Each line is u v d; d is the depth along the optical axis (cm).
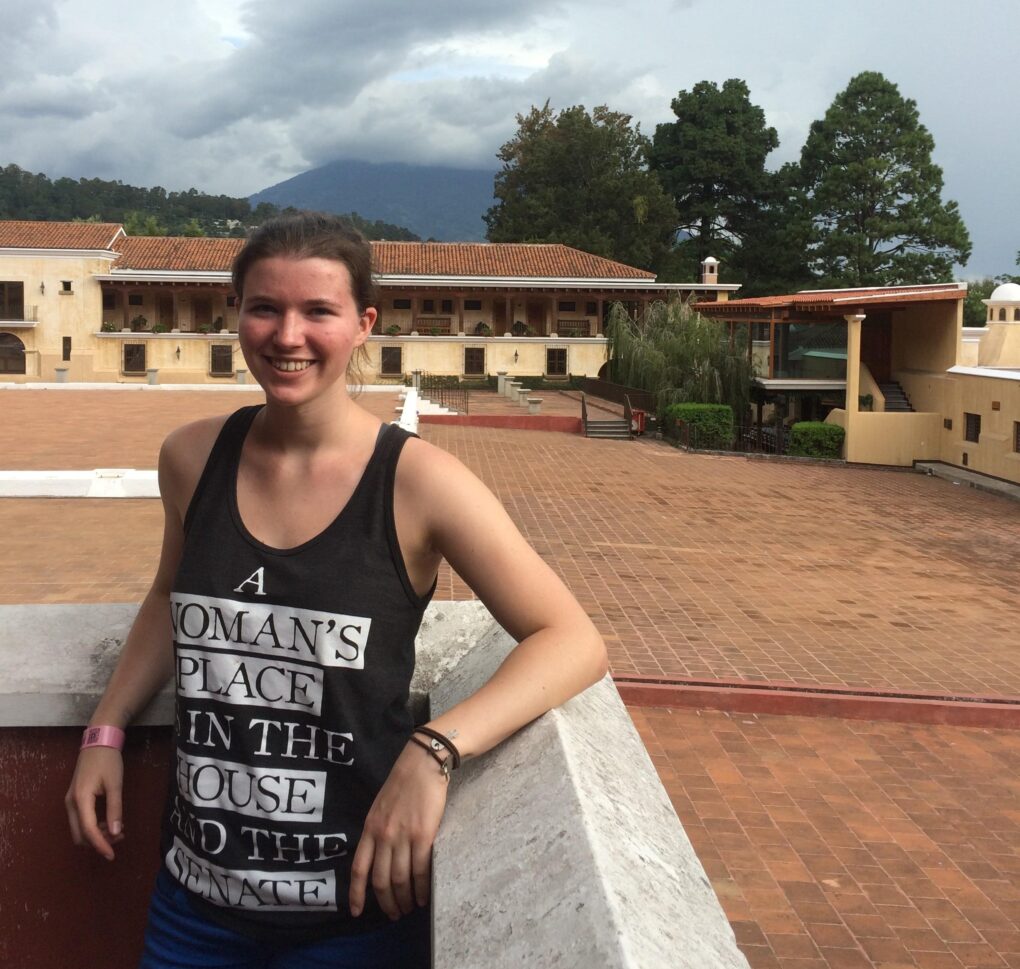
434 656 197
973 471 2570
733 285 4862
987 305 2961
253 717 150
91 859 196
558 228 6366
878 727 873
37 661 197
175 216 18025
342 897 150
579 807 117
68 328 4609
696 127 6869
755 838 655
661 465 2503
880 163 5572
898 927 548
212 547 153
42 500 1327
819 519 1894
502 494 1952
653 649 1027
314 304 147
